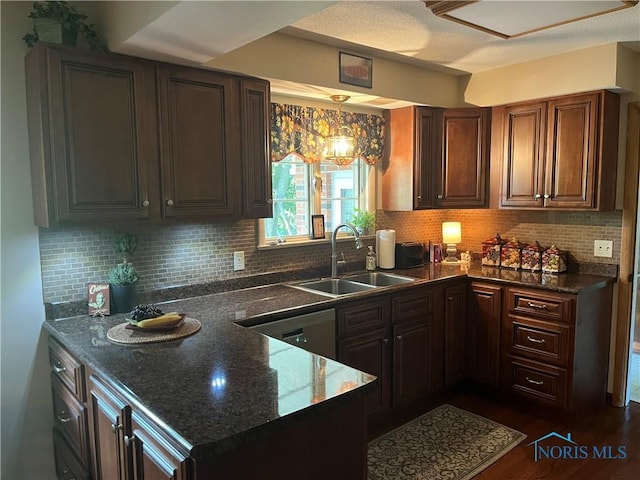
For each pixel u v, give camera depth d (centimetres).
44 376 230
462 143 363
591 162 308
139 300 254
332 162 344
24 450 228
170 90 226
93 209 207
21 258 221
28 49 215
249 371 159
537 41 284
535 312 313
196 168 237
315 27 254
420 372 323
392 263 365
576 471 254
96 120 205
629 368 335
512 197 349
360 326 282
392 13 234
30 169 220
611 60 291
